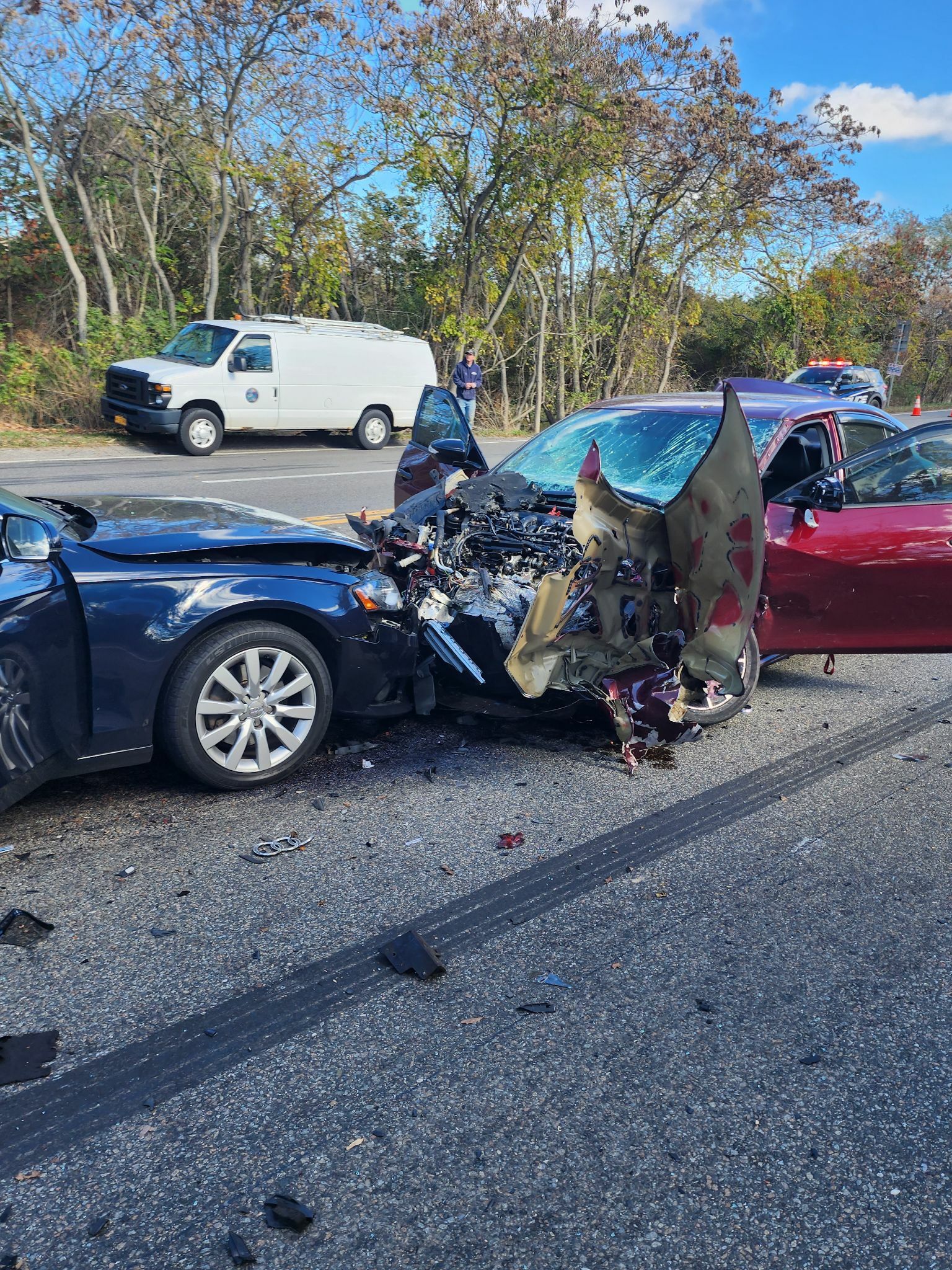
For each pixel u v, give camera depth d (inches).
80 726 144.9
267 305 893.2
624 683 186.7
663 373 1173.1
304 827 154.1
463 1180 86.9
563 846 151.9
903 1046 107.7
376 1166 88.1
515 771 181.3
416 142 800.9
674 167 906.1
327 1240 80.4
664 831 159.0
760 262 1182.3
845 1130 94.7
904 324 1300.4
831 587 209.0
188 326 647.8
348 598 172.1
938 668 264.2
